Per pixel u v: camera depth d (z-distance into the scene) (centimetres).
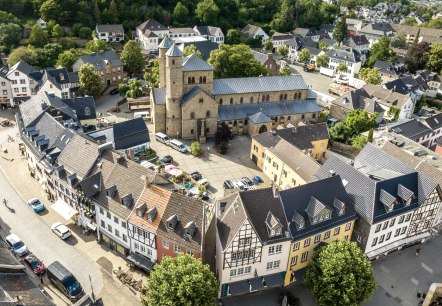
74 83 13100
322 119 11825
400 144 9131
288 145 8462
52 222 7038
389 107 13200
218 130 10138
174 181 8362
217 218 5841
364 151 7894
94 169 6712
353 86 16738
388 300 5938
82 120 10050
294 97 11750
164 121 10606
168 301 4731
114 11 19388
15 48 16125
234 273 5606
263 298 5825
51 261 6156
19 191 7869
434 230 7256
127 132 9294
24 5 18412
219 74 13162
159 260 5916
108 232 6425
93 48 16588
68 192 6856
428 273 6488
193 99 10100
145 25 19062
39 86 11981
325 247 5675
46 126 8088
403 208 6444
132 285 5772
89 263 6178
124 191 6188
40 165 7569
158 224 5703
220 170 9212
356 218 6259
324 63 18275
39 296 4359
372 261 6669
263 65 14688
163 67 10656
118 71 14650
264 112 11206
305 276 5712
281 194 5812
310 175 7506
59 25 17625
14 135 10412
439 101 15562
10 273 4506
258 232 5497
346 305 5206
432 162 8369
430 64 18500
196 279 4762
